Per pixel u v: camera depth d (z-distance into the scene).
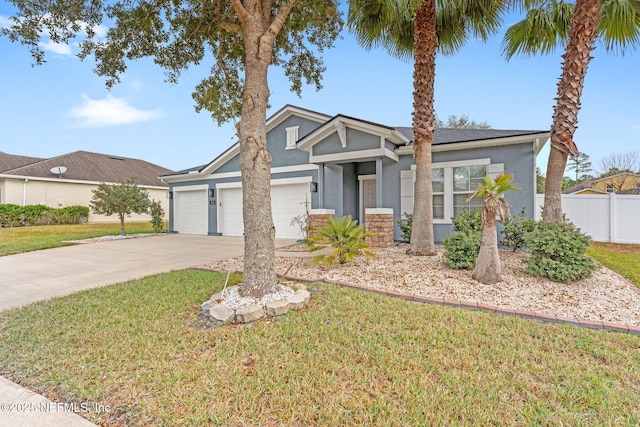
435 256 8.04
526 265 6.59
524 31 8.72
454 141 10.08
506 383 2.72
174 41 7.05
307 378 2.81
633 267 7.29
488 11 7.98
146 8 6.28
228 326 3.98
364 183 13.08
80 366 3.06
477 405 2.44
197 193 16.80
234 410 2.42
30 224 20.12
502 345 3.42
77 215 22.44
